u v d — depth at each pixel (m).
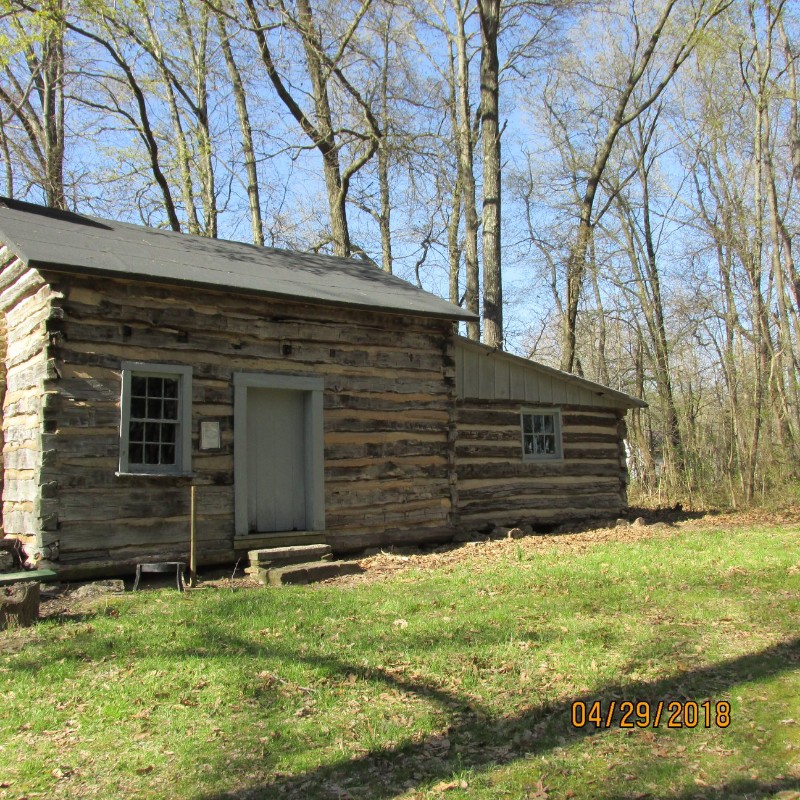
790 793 3.85
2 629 6.74
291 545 10.22
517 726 4.75
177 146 21.95
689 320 26.03
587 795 3.94
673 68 20.42
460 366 12.99
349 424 11.04
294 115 18.81
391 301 11.56
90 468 8.73
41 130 21.36
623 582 8.15
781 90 20.56
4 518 9.80
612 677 5.43
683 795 3.90
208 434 9.67
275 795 4.02
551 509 13.84
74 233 10.12
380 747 4.50
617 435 15.17
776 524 13.38
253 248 12.99
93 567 8.61
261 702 5.13
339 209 19.84
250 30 16.88
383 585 8.47
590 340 34.91
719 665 5.60
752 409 20.98
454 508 12.01
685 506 19.11
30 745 4.58
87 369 8.83
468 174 22.08
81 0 14.34
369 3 17.38
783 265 23.45
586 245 23.45
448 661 5.80
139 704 5.11
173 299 9.57
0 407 10.26
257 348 10.26
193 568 8.85
